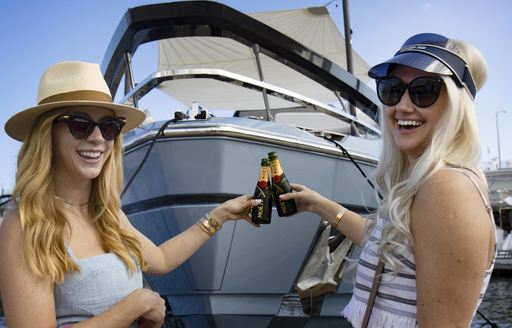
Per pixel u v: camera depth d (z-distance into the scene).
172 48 5.41
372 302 1.20
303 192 2.04
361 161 3.50
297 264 3.20
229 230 2.96
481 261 1.00
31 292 1.22
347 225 1.89
